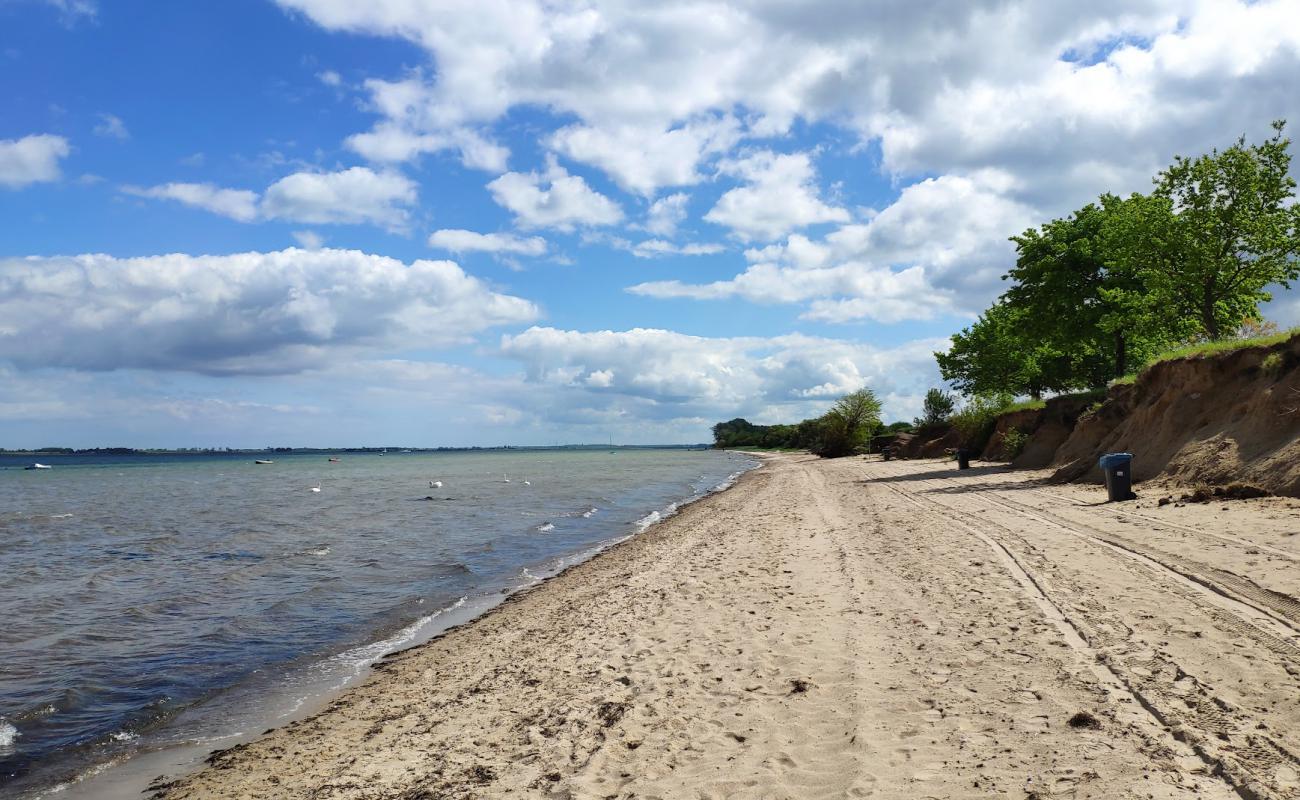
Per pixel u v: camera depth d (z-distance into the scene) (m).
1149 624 7.38
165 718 8.53
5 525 32.28
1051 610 8.30
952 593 9.66
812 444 109.44
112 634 12.37
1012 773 4.76
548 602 13.23
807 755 5.41
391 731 7.43
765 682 7.11
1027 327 34.50
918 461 48.44
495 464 123.44
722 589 11.73
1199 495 13.96
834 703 6.36
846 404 79.75
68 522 33.28
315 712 8.49
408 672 9.73
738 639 8.70
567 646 9.59
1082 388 41.91
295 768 6.71
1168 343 33.06
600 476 68.12
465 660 9.91
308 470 110.00
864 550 13.92
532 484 56.25
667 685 7.38
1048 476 24.64
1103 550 11.12
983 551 12.33
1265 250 25.23
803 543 15.77
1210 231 25.88
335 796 5.82
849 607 9.58
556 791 5.29
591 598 12.74
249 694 9.30
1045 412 32.47
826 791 4.82
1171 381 19.69
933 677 6.70
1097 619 7.75
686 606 10.84
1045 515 15.61
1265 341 17.00
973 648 7.36
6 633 12.48
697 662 8.02
